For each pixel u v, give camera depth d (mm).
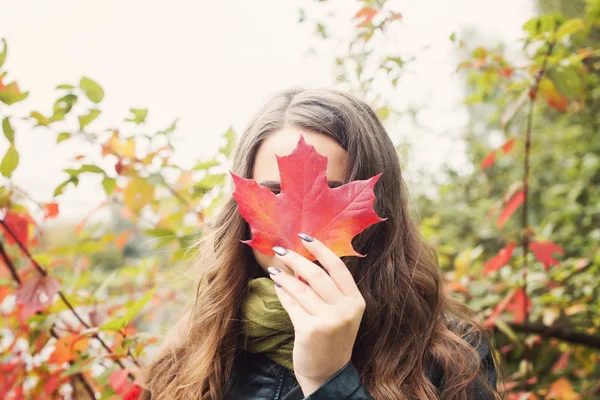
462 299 2002
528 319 2066
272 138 1188
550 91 1727
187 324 1475
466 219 3576
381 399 1105
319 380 928
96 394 1636
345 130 1217
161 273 2494
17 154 1309
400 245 1307
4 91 1300
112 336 1515
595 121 3168
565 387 1864
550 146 3551
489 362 1253
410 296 1254
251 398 1209
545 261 1805
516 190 1869
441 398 1132
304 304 898
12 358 1663
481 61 1900
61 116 1435
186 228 2045
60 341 1386
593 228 3100
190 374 1284
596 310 2166
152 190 1640
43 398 1578
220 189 1649
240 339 1295
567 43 1849
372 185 888
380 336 1200
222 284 1302
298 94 1278
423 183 3340
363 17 1775
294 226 898
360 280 1242
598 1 1753
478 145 3523
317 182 891
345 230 891
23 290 1357
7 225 1417
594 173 3270
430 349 1203
